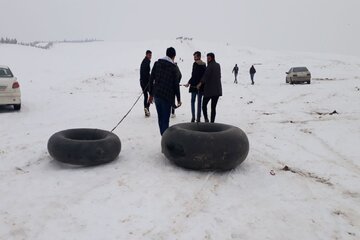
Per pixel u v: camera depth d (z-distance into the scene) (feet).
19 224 11.74
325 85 63.41
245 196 14.62
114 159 18.70
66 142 17.19
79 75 84.99
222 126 19.11
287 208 13.57
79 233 11.26
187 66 132.46
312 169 18.15
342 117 32.09
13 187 14.90
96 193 14.28
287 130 27.07
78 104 41.91
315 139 24.31
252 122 30.55
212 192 14.76
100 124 28.89
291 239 11.35
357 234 11.75
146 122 29.66
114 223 11.95
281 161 19.44
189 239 11.13
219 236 11.39
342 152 21.21
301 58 175.01
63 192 14.39
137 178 16.01
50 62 111.34
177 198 14.02
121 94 54.65
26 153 19.89
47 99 45.98
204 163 16.52
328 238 11.46
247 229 11.89
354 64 149.38
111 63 119.65
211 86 25.57
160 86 20.31
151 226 11.81
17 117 32.40
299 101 44.19
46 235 11.11
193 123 19.40
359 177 17.02
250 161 19.24
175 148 16.98
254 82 86.74
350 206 13.85
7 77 36.24
